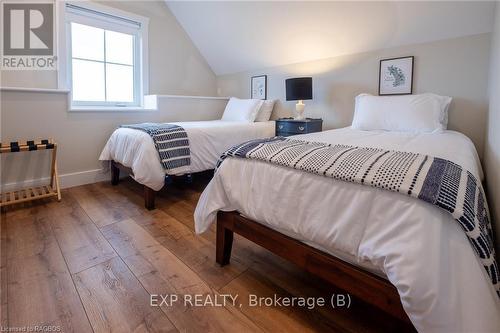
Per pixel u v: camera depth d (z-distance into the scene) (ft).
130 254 5.18
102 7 9.95
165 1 11.85
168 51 12.33
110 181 10.02
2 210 7.15
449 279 2.38
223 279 4.48
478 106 7.36
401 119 7.47
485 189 6.06
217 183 4.61
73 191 8.78
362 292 3.10
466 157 4.26
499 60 4.67
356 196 3.04
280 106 12.16
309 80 10.12
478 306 2.27
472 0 6.64
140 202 7.91
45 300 3.92
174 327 3.49
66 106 8.86
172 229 6.23
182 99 11.94
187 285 4.31
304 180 3.53
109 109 9.86
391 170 3.02
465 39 7.38
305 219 3.48
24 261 4.88
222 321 3.59
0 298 3.94
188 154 7.97
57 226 6.28
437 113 7.27
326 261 3.40
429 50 8.02
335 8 8.41
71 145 9.14
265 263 4.95
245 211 4.19
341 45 9.52
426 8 7.27
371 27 8.44
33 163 8.46
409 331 3.43
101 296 4.03
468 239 2.46
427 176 2.87
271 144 4.52
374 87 9.25
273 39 10.72
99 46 10.30
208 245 5.55
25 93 8.04
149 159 7.17
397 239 2.65
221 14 10.90
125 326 3.50
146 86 11.64
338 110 10.25
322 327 3.51
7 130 7.85
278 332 3.44
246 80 13.41
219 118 13.71
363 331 3.45
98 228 6.23
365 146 4.92
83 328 3.46
